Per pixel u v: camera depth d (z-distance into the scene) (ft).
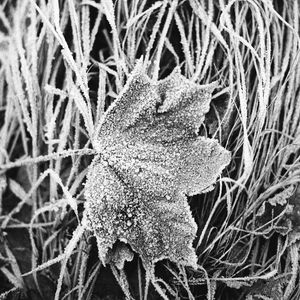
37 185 1.08
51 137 1.08
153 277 0.98
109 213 0.98
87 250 1.03
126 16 1.07
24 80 1.14
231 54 1.05
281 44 1.08
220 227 1.04
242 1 1.07
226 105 1.04
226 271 1.03
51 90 1.05
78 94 1.01
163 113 0.99
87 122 1.01
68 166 1.11
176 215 0.99
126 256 0.99
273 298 1.01
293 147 1.06
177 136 1.00
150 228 0.99
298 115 1.08
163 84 0.99
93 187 0.98
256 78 1.05
